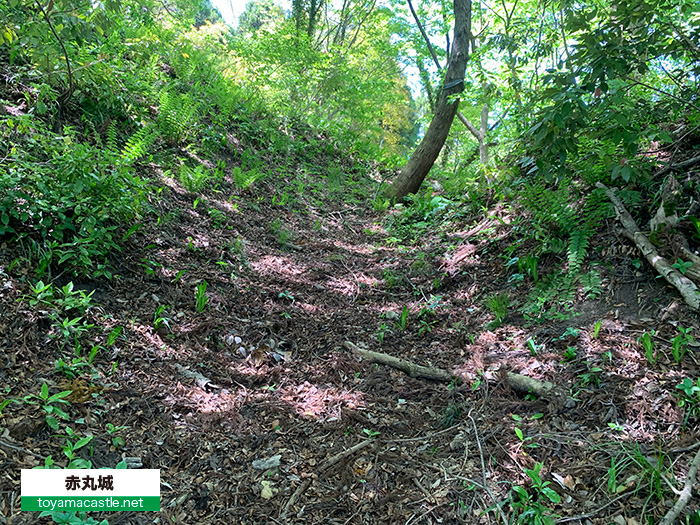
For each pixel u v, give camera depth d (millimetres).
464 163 9867
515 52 6492
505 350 3318
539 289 3783
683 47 3359
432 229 6301
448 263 4969
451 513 2152
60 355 2709
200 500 2158
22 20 4082
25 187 3309
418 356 3518
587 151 4203
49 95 4547
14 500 1885
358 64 13508
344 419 2803
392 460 2486
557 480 2215
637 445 2264
